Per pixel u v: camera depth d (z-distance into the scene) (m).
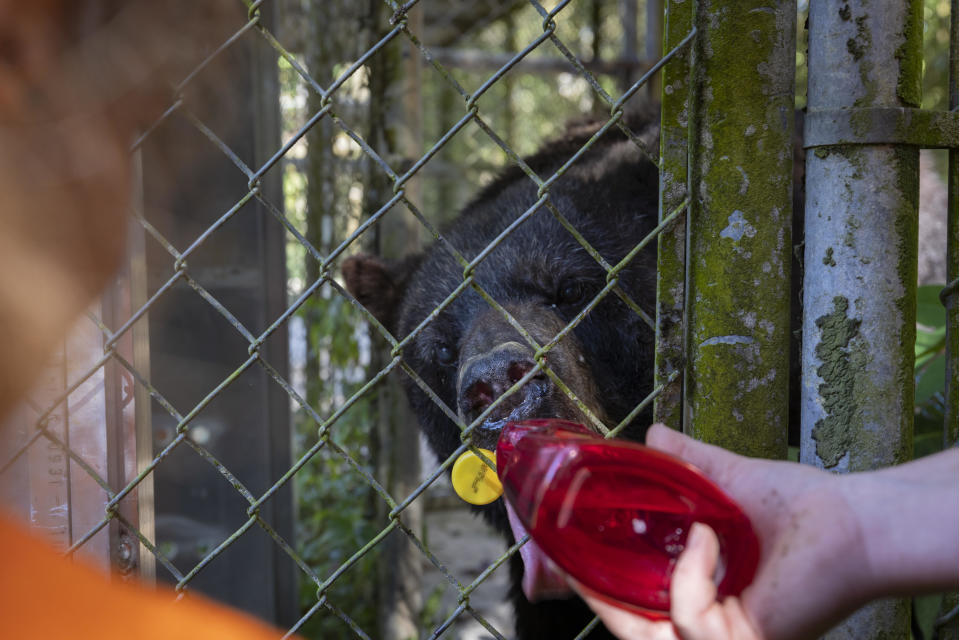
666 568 0.99
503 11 8.73
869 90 1.38
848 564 0.94
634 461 0.97
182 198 3.10
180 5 0.59
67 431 1.70
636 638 1.04
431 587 4.86
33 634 0.63
